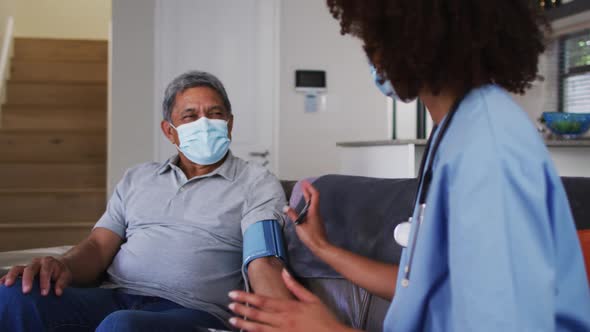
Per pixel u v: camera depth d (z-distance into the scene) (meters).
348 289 1.44
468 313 0.68
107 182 4.71
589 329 0.75
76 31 7.16
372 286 1.09
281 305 0.85
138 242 1.72
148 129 4.56
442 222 0.76
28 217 4.58
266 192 1.73
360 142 2.69
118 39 4.52
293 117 4.97
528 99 3.56
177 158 1.88
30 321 1.43
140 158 4.55
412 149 2.33
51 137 5.15
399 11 0.75
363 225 1.48
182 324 1.36
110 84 4.66
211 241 1.70
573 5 3.02
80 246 1.72
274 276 1.49
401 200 1.45
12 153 5.09
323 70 5.01
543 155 0.72
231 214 1.72
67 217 4.64
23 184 4.90
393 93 0.89
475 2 0.75
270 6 4.83
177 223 1.72
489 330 0.66
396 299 0.82
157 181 1.82
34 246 4.30
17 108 5.30
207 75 1.90
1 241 4.24
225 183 1.77
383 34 0.78
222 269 1.69
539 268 0.67
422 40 0.75
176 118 1.84
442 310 0.78
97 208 4.70
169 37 4.61
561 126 2.68
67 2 7.12
